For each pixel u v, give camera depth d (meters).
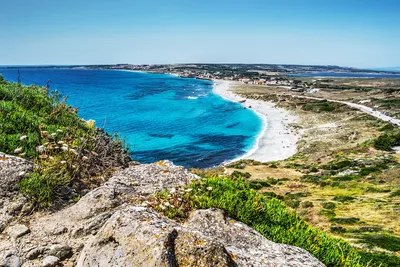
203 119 95.75
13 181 5.79
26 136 7.71
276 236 5.82
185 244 3.86
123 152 10.05
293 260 4.65
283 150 65.25
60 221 5.21
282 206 7.32
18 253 4.41
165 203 5.82
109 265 3.82
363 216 27.73
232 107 121.75
